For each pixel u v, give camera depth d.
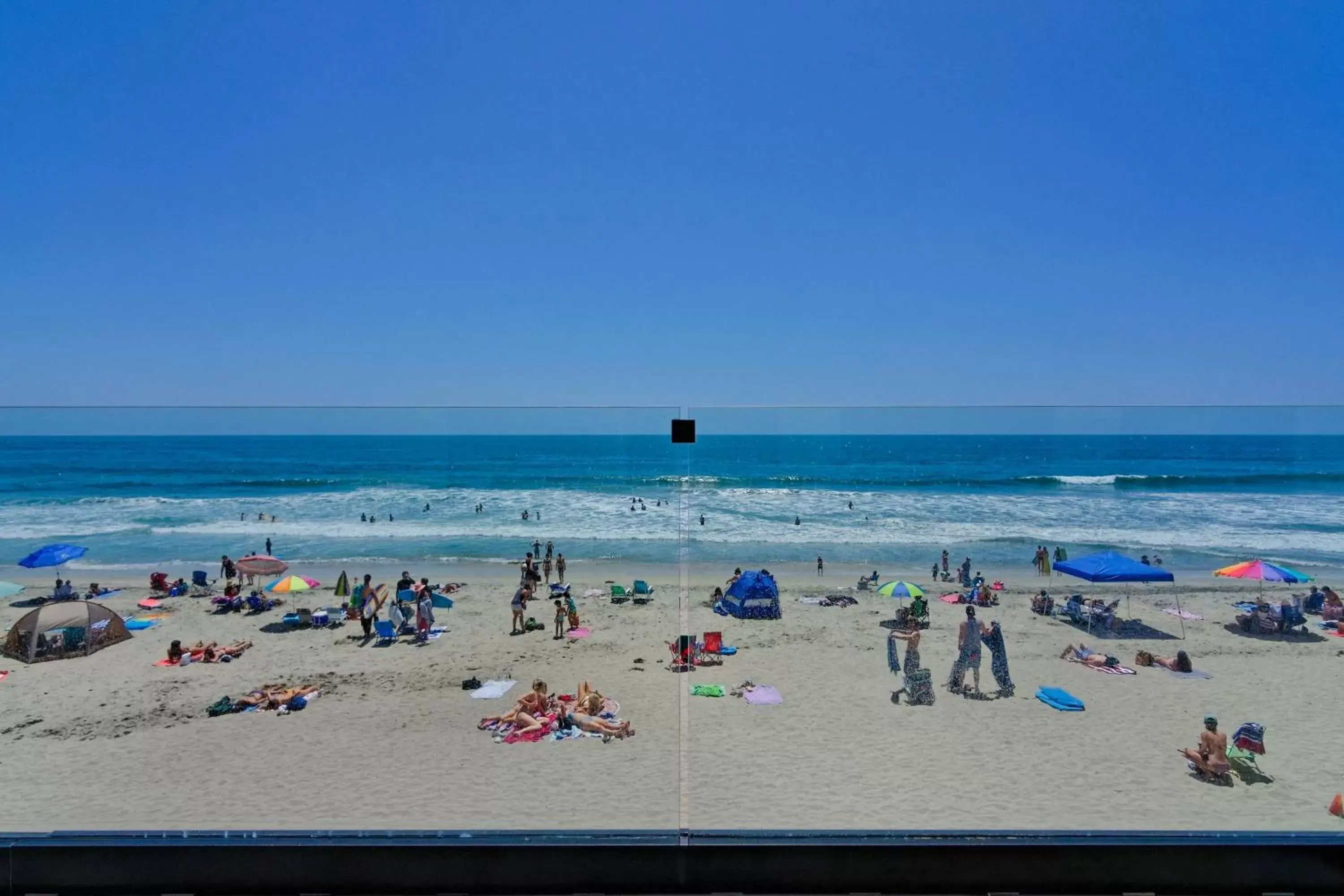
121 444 4.33
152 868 3.21
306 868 3.20
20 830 3.31
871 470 4.00
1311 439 4.00
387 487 4.82
